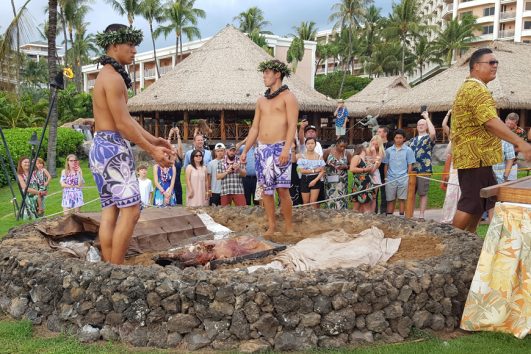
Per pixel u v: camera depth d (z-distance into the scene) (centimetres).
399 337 388
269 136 634
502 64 2630
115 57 471
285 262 475
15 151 1930
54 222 658
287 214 676
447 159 926
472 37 6231
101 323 392
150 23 5834
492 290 405
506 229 405
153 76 6500
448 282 412
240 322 368
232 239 538
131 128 460
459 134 528
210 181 952
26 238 566
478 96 493
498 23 6700
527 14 6438
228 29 3109
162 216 657
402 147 913
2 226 1048
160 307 379
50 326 410
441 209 1227
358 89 6122
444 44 6200
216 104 2638
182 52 6081
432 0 8194
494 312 400
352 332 380
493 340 385
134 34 468
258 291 371
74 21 5822
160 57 6362
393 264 426
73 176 1028
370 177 896
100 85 456
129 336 380
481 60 509
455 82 2770
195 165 903
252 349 360
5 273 458
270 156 638
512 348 367
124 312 386
